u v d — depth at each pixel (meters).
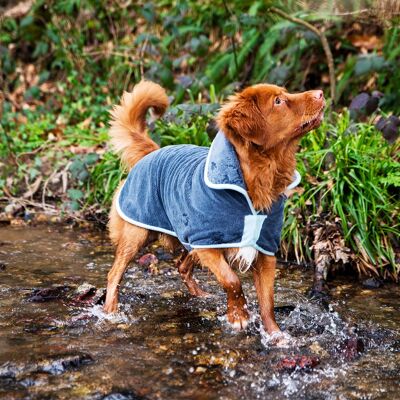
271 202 1.81
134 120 2.16
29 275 2.25
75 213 2.85
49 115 3.60
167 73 3.34
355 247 2.33
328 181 2.43
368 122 2.78
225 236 1.80
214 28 3.83
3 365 1.65
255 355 1.74
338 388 1.60
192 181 1.84
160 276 2.29
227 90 3.22
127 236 2.03
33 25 4.08
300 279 2.28
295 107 1.79
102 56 4.01
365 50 3.35
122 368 1.66
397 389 1.60
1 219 2.79
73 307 2.01
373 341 1.83
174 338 1.83
